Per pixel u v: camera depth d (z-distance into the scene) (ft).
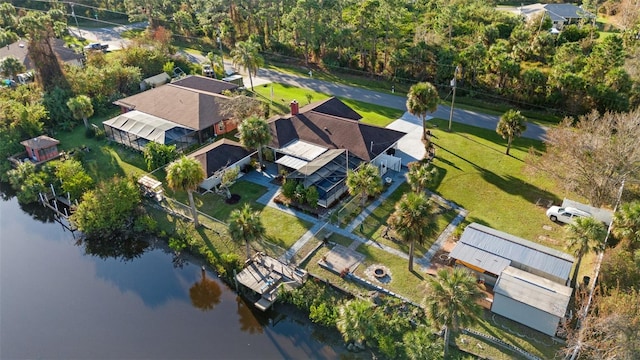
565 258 118.83
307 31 290.76
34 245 155.02
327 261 132.57
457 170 177.88
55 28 357.41
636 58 220.43
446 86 255.70
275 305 123.54
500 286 110.73
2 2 421.59
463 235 129.80
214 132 208.64
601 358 91.25
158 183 169.68
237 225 124.36
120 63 269.23
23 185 173.99
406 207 112.98
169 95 221.66
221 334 117.29
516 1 421.59
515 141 200.95
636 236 119.24
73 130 221.25
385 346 105.91
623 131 143.43
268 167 183.73
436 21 302.45
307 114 192.85
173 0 403.54
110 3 422.82
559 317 102.01
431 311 92.94
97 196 153.58
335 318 114.42
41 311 126.82
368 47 290.15
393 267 129.39
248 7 342.44
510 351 103.50
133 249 151.02
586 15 334.44
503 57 235.61
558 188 159.12
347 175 155.63
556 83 224.12
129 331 119.44
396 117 228.22
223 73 291.79
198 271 138.72
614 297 99.55
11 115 206.80
